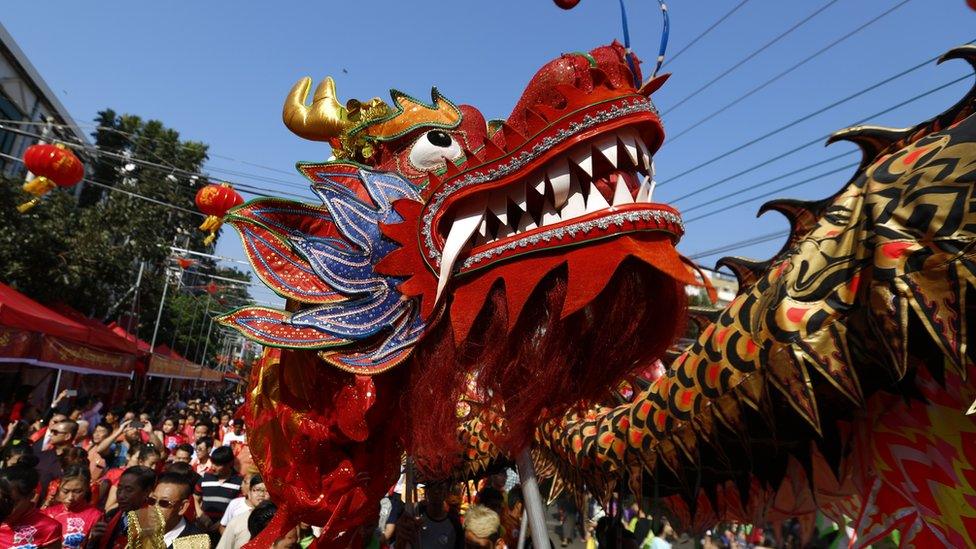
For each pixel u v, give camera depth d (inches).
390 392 60.5
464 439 82.2
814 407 35.1
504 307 48.8
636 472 54.5
